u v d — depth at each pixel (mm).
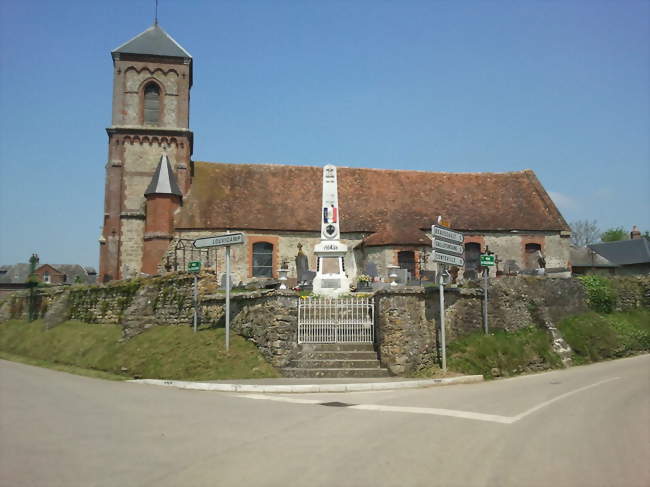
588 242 75312
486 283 19141
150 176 33375
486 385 15211
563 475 6824
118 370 18781
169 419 10281
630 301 25266
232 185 34844
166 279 22312
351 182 36375
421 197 35875
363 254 32406
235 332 18750
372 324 17562
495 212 35031
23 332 29922
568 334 21203
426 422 9789
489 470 6988
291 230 32594
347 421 9938
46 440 8625
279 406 11742
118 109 33781
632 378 16062
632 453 7879
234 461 7406
